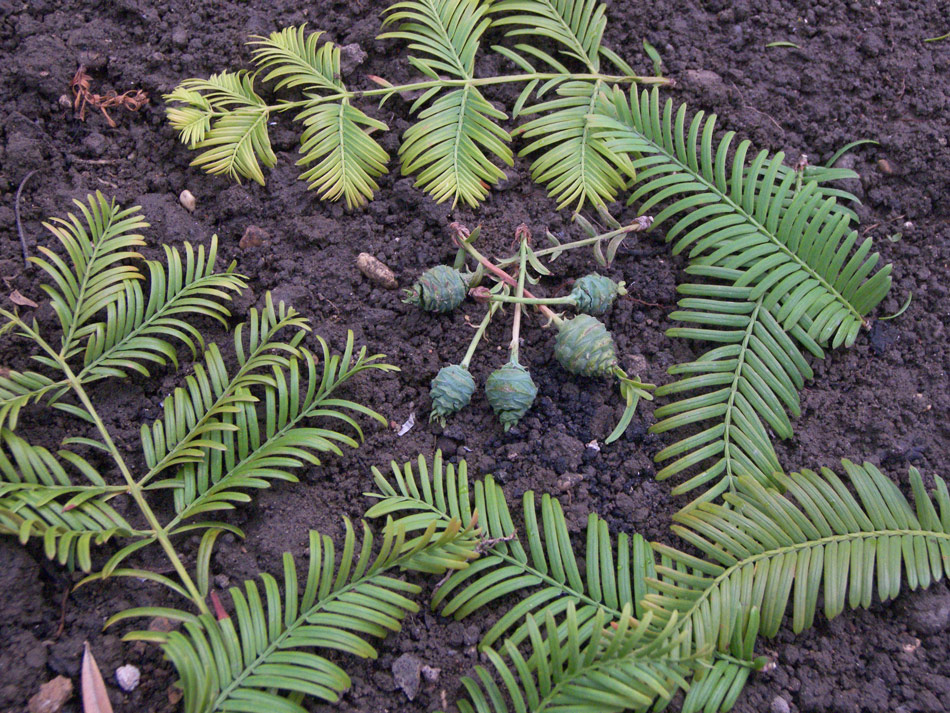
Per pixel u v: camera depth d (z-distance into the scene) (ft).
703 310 1.11
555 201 1.16
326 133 1.14
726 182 1.15
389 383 1.06
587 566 0.94
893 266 1.15
